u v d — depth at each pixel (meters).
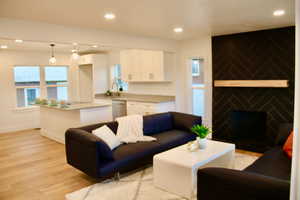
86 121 5.24
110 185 3.30
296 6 1.04
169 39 5.84
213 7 3.09
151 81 6.50
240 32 5.02
